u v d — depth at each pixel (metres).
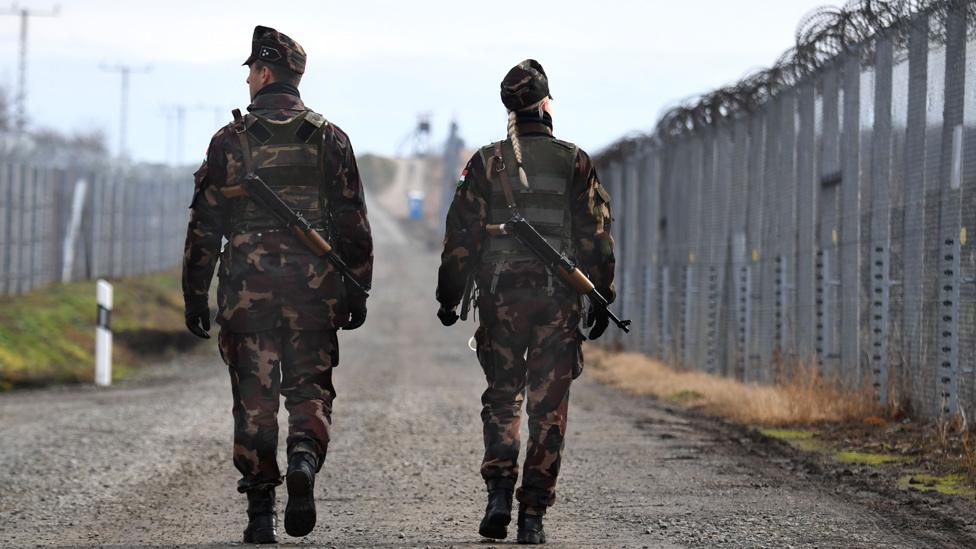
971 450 29.36
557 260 19.47
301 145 19.12
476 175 19.84
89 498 27.02
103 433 41.38
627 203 88.94
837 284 45.28
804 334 49.62
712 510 23.89
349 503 25.78
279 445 37.47
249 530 18.86
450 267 19.97
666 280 75.00
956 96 35.22
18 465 33.00
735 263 59.94
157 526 22.86
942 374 35.59
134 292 115.94
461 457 34.22
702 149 67.38
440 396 56.56
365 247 19.45
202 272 19.38
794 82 50.66
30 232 92.12
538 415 19.48
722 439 37.50
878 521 22.27
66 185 103.06
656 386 59.25
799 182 50.78
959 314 34.78
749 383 56.72
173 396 58.50
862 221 43.44
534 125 19.98
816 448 33.81
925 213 37.41
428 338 112.69
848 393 41.50
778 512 23.52
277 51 19.31
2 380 65.19
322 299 19.00
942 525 21.75
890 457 31.17
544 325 19.58
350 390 60.47
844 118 44.66
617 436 38.62
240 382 18.86
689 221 69.69
